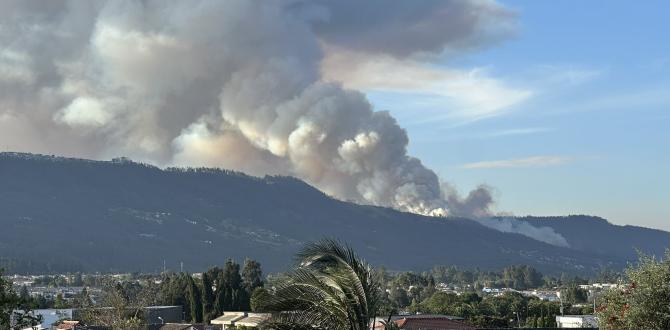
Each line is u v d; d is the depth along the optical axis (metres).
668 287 20.77
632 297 21.12
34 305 24.59
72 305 107.12
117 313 74.12
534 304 110.81
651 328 20.62
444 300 110.81
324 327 16.31
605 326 21.86
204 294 105.38
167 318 103.75
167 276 140.88
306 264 16.50
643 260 21.80
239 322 80.56
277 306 16.34
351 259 16.56
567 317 83.75
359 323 16.33
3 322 23.28
